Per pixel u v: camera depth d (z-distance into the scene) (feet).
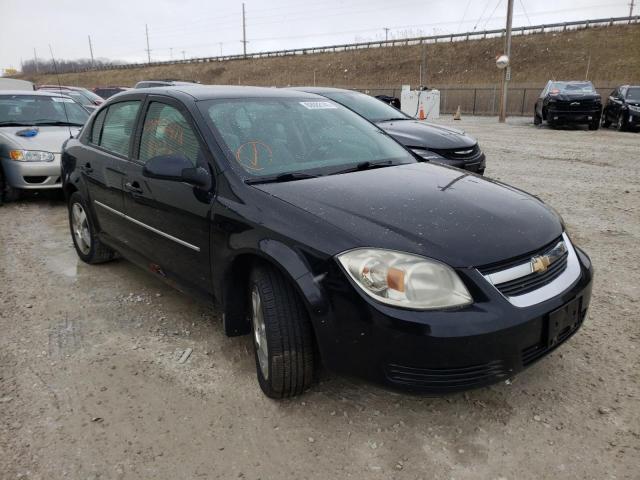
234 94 11.93
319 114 12.39
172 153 11.02
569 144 43.27
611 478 7.32
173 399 9.27
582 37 152.25
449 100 107.45
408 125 25.21
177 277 11.27
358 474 7.52
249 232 8.76
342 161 11.00
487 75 158.40
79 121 28.19
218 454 7.95
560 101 56.18
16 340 11.39
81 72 272.31
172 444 8.17
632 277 14.20
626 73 135.54
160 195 10.99
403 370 7.40
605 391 9.25
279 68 218.18
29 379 9.91
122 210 12.83
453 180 10.40
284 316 8.38
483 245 7.79
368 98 28.32
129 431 8.46
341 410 8.87
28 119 26.76
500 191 10.00
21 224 21.08
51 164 23.63
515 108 100.42
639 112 52.42
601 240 17.44
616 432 8.23
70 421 8.71
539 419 8.57
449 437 8.21
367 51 199.31
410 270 7.36
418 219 8.23
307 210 8.46
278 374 8.55
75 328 11.92
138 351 10.87
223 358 10.57
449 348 7.17
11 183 23.79
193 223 10.10
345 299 7.57
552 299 7.97
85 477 7.52
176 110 11.34
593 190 25.09
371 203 8.70
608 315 12.03
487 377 7.48
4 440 8.26
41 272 15.46
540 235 8.46
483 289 7.45
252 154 10.22
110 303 13.21
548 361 10.21
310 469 7.63
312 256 7.89
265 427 8.51
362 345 7.53
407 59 181.47
